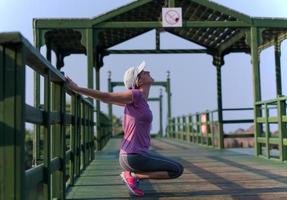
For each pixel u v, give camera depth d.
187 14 13.88
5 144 3.07
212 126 16.44
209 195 5.72
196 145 18.16
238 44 15.62
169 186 6.50
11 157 3.06
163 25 12.51
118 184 6.74
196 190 6.11
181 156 11.90
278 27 12.63
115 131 35.09
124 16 13.35
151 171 5.12
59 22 12.45
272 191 5.97
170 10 12.50
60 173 5.31
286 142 9.85
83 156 8.70
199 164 9.59
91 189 6.29
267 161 10.23
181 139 24.17
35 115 3.76
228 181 6.94
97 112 14.71
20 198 3.06
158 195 5.75
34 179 3.67
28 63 3.49
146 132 5.07
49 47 13.74
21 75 3.07
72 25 12.52
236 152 13.33
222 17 13.37
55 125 5.30
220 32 14.34
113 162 10.26
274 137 10.86
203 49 15.94
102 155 12.57
